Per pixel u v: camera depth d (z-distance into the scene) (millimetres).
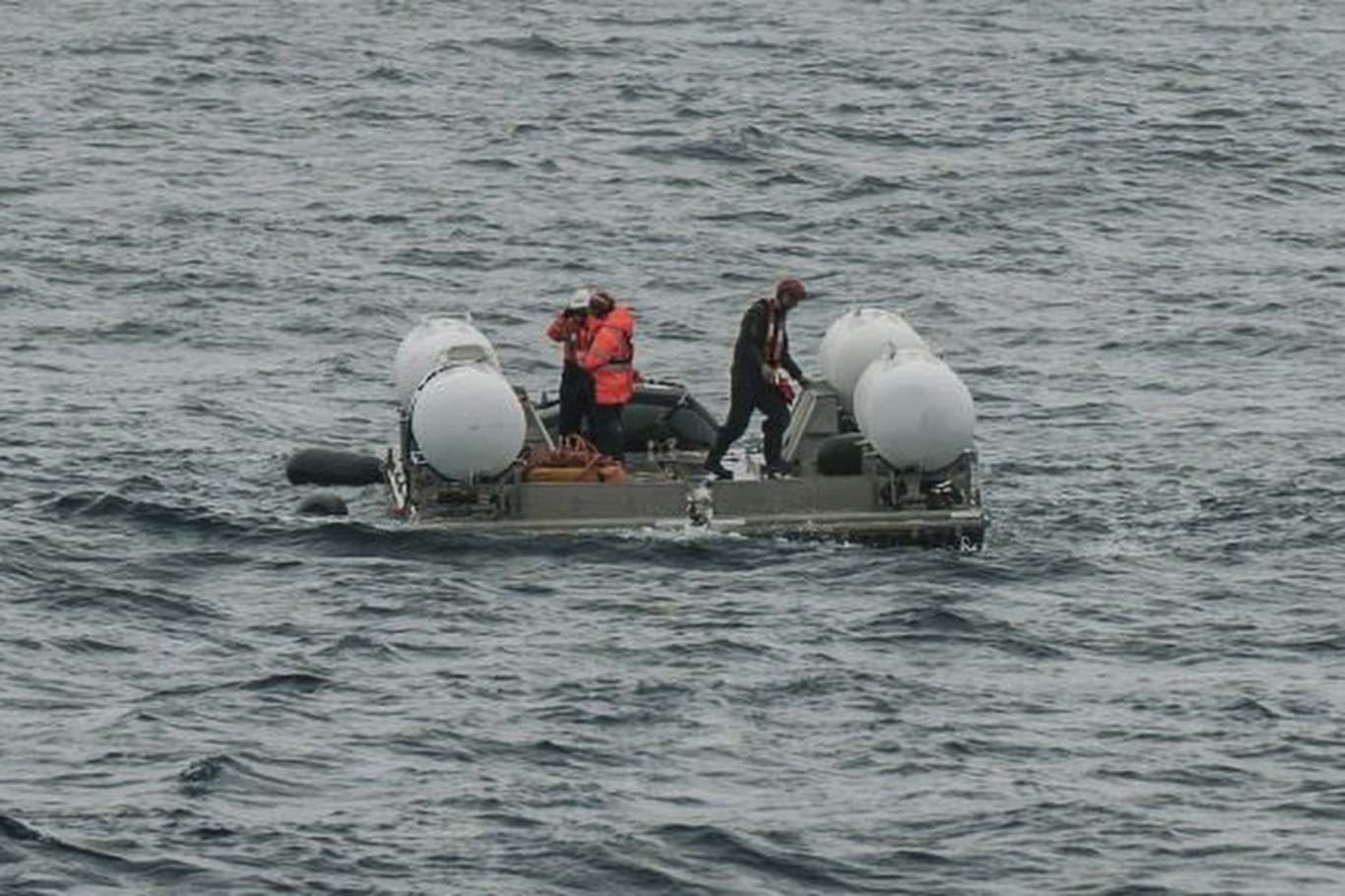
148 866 86250
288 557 119438
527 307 184000
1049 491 135125
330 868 86438
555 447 129750
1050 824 90250
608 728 98688
